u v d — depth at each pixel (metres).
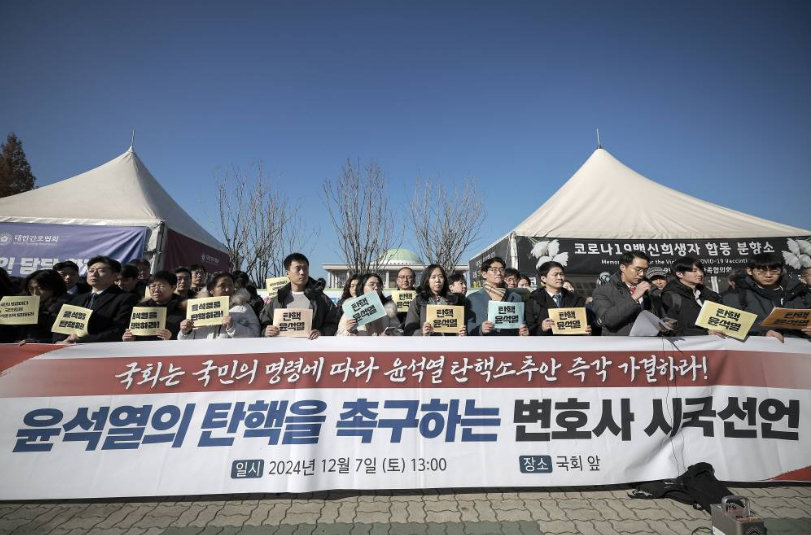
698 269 4.04
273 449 3.11
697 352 3.46
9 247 8.26
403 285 5.38
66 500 3.17
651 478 3.23
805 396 3.42
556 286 4.21
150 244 8.83
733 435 3.35
